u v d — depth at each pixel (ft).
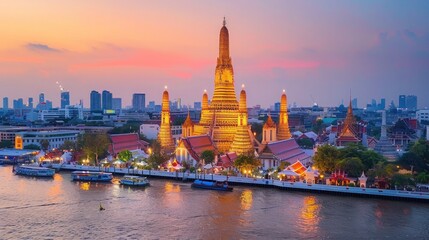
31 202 494.59
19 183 616.80
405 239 369.71
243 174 635.66
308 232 386.52
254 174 629.10
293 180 594.65
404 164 638.94
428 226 405.39
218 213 448.65
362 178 548.72
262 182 594.24
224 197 524.93
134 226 402.93
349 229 395.34
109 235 376.89
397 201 505.66
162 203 492.54
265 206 479.00
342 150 641.40
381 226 404.98
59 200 505.66
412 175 563.48
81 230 390.63
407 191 507.71
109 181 636.07
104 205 481.87
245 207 474.49
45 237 370.73
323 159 604.08
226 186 566.36
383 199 514.68
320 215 442.09
